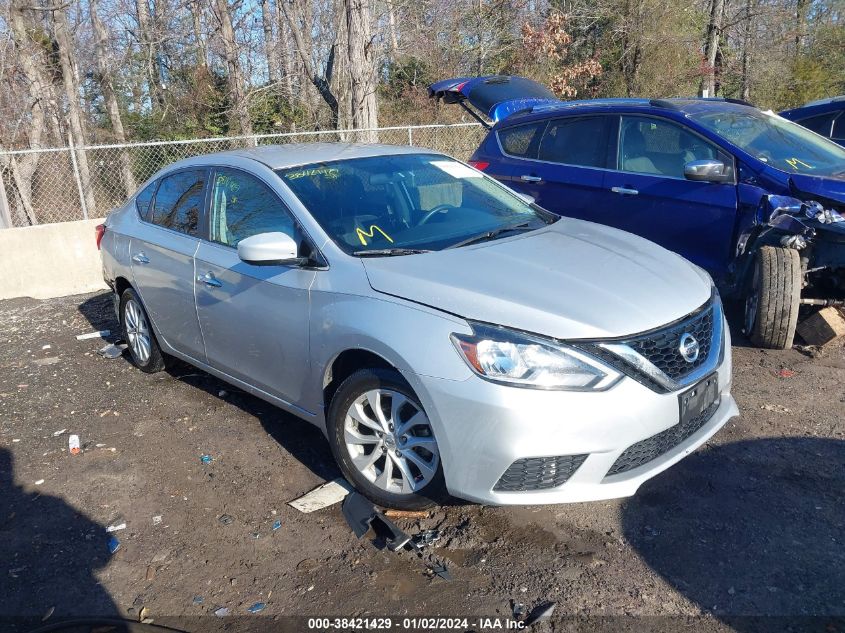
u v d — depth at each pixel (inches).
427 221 160.4
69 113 620.4
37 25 595.2
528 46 742.5
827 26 924.6
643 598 114.1
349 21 517.3
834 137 365.7
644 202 237.1
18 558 133.2
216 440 174.6
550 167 266.1
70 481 159.2
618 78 772.6
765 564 120.1
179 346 194.5
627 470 124.2
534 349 116.9
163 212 198.4
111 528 140.7
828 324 208.5
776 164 216.8
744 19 831.1
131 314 218.7
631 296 128.5
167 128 774.5
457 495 124.1
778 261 205.5
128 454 170.1
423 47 815.1
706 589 115.3
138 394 205.2
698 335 132.0
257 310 156.9
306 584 122.2
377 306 131.3
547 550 127.0
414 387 124.0
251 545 133.3
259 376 163.9
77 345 253.6
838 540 125.2
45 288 332.5
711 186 220.8
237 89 733.3
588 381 116.9
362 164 173.3
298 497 148.1
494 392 116.1
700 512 135.0
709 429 135.6
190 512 145.0
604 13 762.2
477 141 518.6
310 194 158.1
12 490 156.8
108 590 123.6
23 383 219.0
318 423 151.3
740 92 907.4
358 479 141.3
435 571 123.3
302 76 762.8
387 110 777.6
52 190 441.4
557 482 120.2
